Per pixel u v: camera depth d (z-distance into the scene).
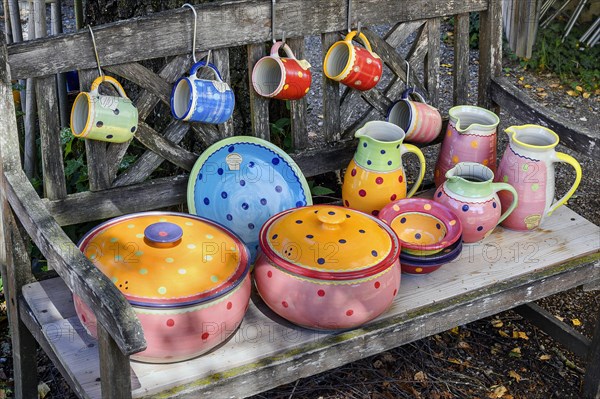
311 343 1.91
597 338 2.32
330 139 2.43
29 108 2.69
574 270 2.25
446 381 2.45
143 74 2.10
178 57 2.13
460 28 2.55
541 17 5.11
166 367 1.80
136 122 2.07
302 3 2.23
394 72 2.48
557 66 4.88
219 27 2.13
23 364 2.19
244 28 2.17
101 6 2.73
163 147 2.20
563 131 2.36
